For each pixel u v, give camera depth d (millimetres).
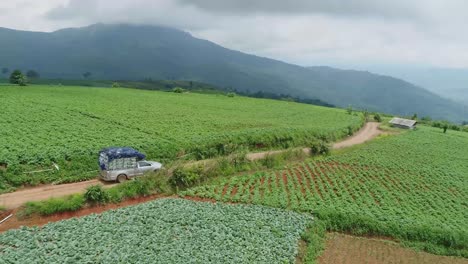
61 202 31625
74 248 25266
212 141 56250
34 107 66312
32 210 30297
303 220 34062
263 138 63844
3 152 40000
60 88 111750
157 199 35969
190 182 40281
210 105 102812
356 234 34375
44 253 24328
